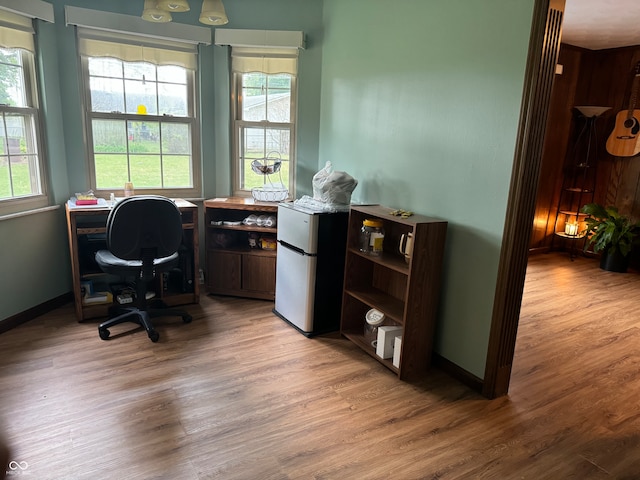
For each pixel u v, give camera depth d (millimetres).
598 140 5125
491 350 2264
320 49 3580
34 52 2963
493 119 2160
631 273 4680
